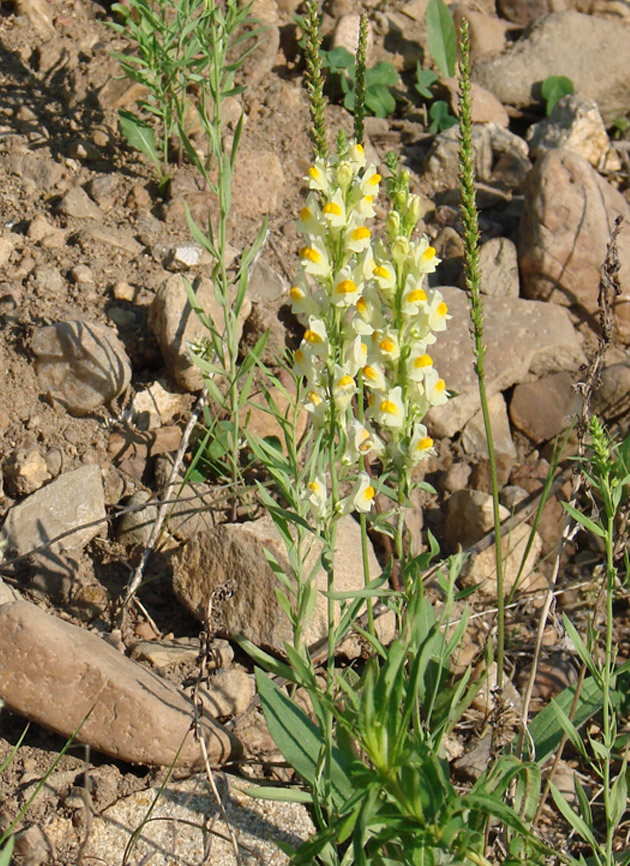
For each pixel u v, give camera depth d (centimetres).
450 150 166
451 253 159
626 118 189
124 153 159
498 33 190
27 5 168
